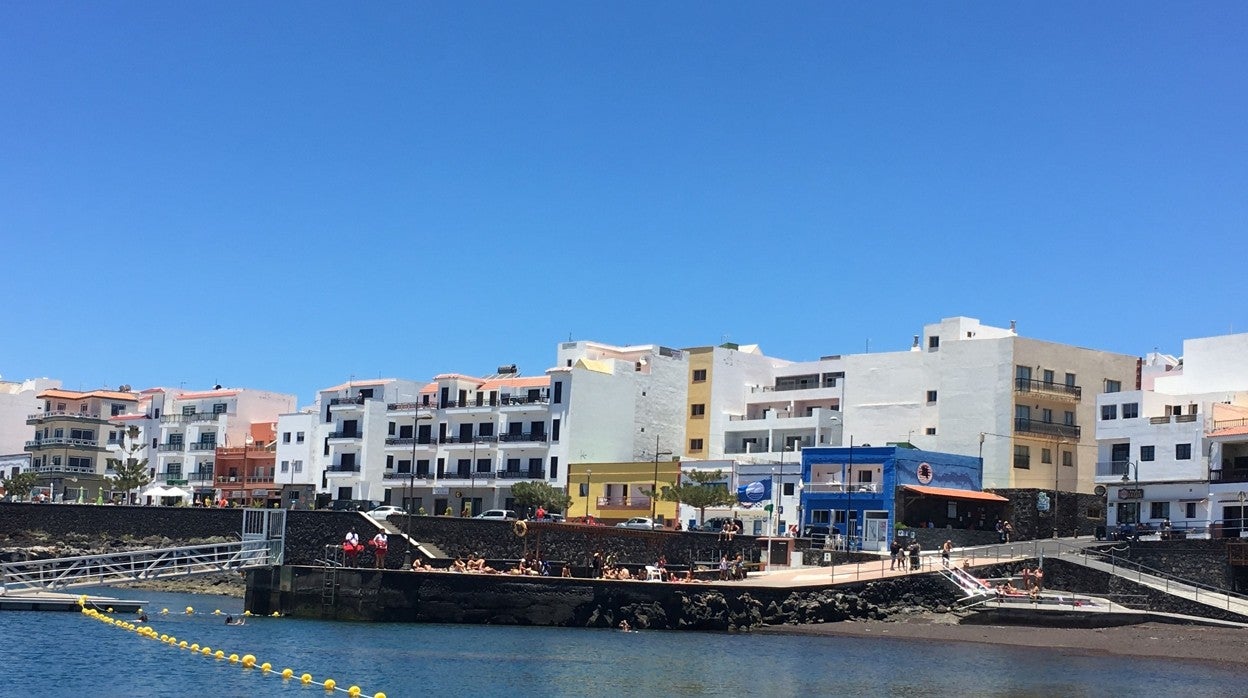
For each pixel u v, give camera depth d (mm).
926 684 61344
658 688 58875
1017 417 129625
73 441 176625
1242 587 92750
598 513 142250
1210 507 106312
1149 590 92562
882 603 92688
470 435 154375
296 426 166125
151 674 60344
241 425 178250
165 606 92812
